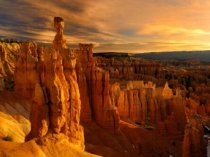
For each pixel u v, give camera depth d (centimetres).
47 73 4731
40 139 4184
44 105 4512
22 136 6962
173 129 9425
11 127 6900
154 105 11012
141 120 10919
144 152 7900
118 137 7888
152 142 8375
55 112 4541
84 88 8112
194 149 6309
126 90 11412
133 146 7919
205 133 8681
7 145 3850
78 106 5050
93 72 8225
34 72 9125
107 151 6600
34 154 3853
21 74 9238
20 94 9138
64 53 5388
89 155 4381
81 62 8319
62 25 6862
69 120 4897
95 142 7181
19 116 8156
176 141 9150
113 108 8169
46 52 5231
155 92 11825
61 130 4653
